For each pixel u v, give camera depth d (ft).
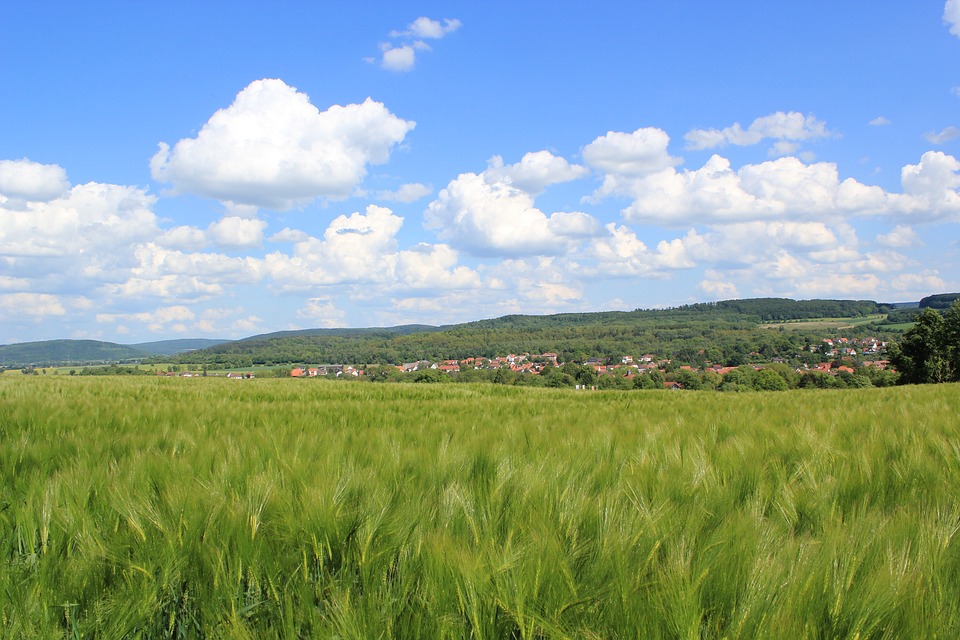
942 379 158.40
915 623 6.06
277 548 8.50
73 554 8.42
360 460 13.69
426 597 7.20
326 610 7.00
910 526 8.14
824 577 6.57
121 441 17.07
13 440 16.69
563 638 6.26
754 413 27.73
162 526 8.74
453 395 66.13
